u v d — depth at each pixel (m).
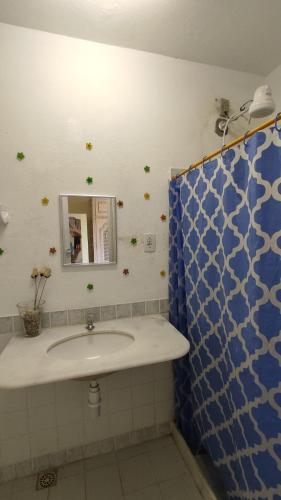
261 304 0.87
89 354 1.29
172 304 1.53
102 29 1.29
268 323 0.87
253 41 1.42
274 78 1.67
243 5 1.19
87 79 1.36
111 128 1.40
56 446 1.40
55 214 1.33
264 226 0.85
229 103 1.65
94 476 1.35
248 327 0.95
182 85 1.54
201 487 1.27
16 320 1.29
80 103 1.35
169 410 1.60
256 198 0.86
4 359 1.02
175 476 1.35
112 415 1.48
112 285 1.45
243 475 1.02
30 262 1.31
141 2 1.14
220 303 1.17
